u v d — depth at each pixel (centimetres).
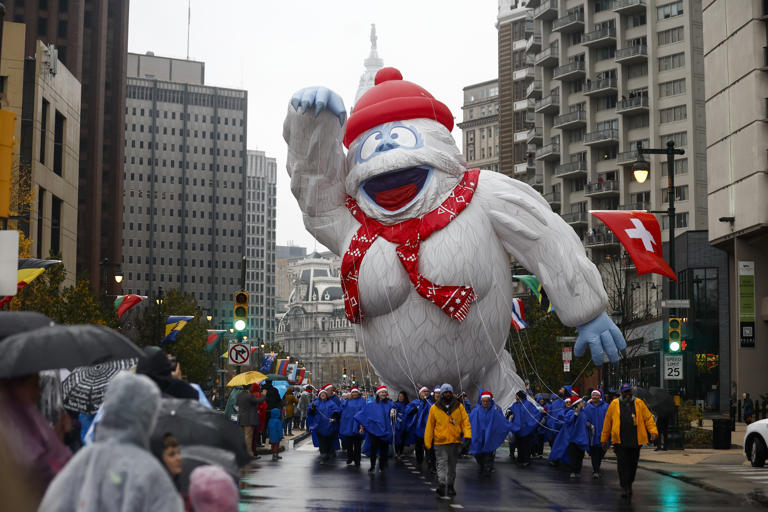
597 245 8600
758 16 5303
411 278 2634
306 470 2197
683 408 3444
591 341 2827
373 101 2831
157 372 850
